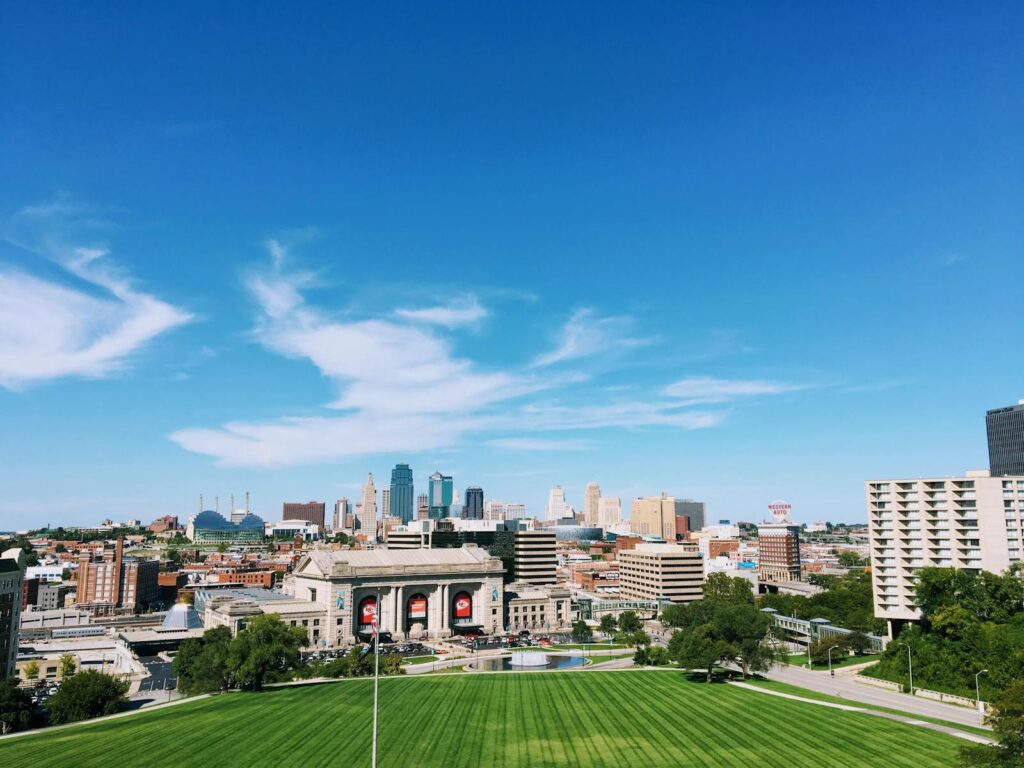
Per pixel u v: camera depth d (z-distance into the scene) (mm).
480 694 149500
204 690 156875
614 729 122250
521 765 104688
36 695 174375
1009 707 93938
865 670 180250
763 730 120938
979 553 196875
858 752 108812
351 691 153000
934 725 123750
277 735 119750
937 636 168875
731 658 170000
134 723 130875
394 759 107375
